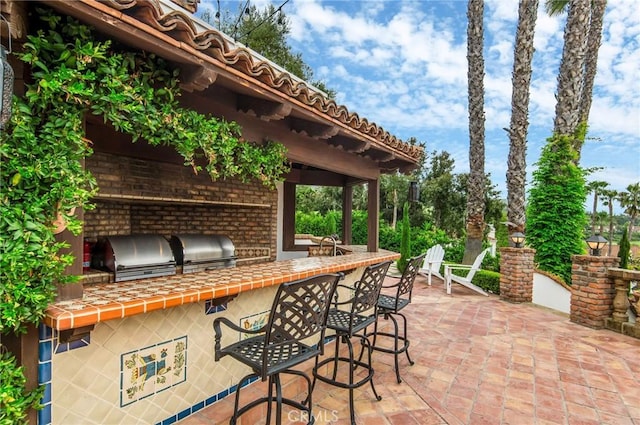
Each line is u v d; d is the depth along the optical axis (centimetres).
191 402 250
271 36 1415
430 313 598
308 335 221
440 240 1316
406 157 488
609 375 361
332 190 2203
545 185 869
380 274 309
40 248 154
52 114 164
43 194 159
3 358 158
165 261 334
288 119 364
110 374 202
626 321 510
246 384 294
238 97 299
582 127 908
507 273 703
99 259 315
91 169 362
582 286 543
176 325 239
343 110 331
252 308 302
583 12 879
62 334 175
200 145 239
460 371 366
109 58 178
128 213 476
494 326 527
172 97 217
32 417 171
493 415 284
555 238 840
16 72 158
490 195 1759
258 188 620
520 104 913
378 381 341
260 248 638
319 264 381
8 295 148
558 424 274
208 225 580
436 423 272
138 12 171
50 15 160
